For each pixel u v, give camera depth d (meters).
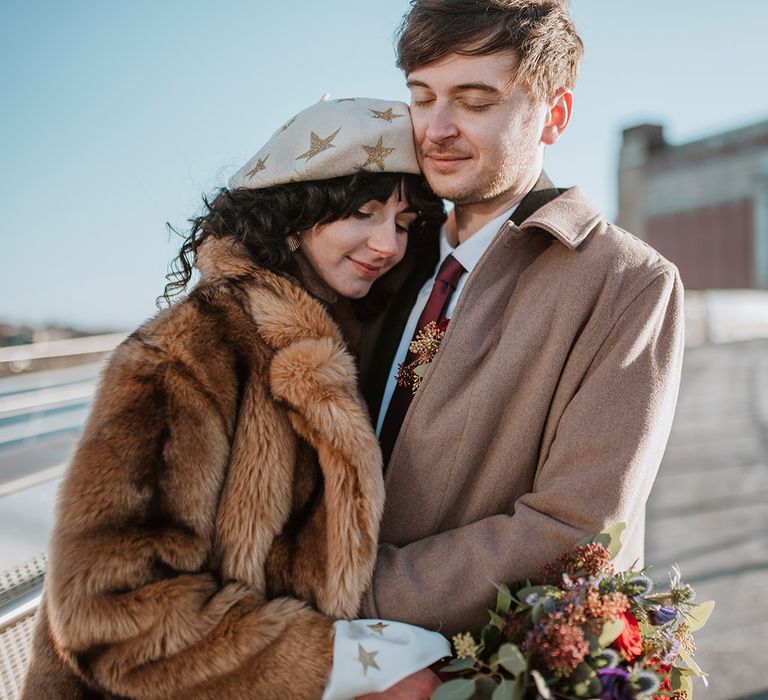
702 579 3.28
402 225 1.49
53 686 1.23
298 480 1.22
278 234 1.38
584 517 1.17
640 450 1.20
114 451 1.11
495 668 1.07
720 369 9.84
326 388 1.20
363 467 1.19
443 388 1.33
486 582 1.18
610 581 1.15
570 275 1.30
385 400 1.57
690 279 23.23
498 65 1.31
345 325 1.63
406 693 1.11
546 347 1.29
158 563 1.10
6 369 5.10
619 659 1.03
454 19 1.30
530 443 1.29
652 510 4.32
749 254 21.94
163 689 1.07
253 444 1.18
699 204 23.06
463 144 1.36
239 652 1.08
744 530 3.89
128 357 1.18
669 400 1.26
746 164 22.03
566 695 1.02
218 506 1.17
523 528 1.20
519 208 1.45
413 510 1.32
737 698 2.32
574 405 1.24
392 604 1.20
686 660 1.24
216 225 1.38
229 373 1.20
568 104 1.46
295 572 1.18
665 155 23.86
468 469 1.30
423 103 1.40
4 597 1.75
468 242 1.51
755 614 2.89
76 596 1.07
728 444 5.88
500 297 1.37
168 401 1.14
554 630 1.02
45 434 3.93
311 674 1.09
